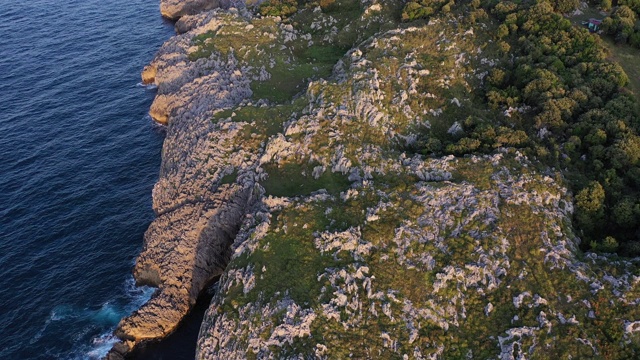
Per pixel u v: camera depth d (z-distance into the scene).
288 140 73.94
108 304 68.38
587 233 58.94
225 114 84.50
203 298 69.38
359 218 61.09
